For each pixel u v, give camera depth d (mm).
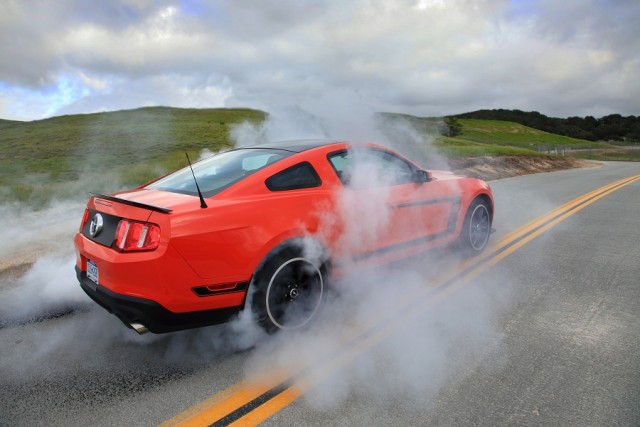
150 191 3160
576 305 3488
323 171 3287
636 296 3666
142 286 2453
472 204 4703
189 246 2496
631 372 2488
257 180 2969
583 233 6012
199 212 2592
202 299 2592
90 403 2270
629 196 10047
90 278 2818
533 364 2598
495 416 2119
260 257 2744
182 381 2471
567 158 32531
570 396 2268
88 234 2904
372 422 2096
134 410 2207
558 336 2959
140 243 2479
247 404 2250
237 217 2693
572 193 10836
